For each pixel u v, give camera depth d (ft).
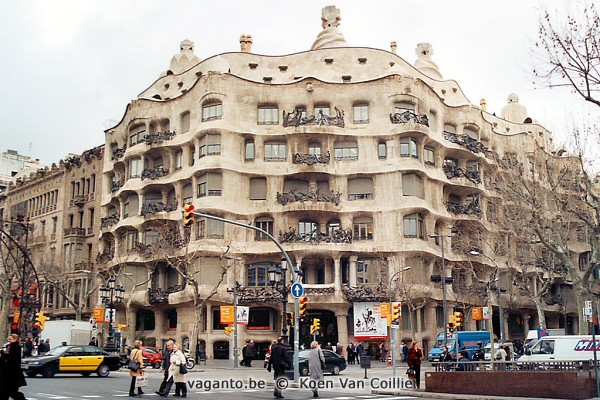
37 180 271.08
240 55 224.53
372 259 195.72
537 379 72.64
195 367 153.17
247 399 74.64
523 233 163.63
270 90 204.33
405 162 197.67
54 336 157.28
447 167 214.28
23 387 88.74
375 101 204.44
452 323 147.84
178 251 190.60
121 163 224.53
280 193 197.47
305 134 199.31
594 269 122.62
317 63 223.10
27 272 204.03
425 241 196.75
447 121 224.33
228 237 190.39
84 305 225.56
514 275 210.59
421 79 213.25
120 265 196.03
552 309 247.70
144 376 78.69
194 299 172.76
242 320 157.58
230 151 196.95
